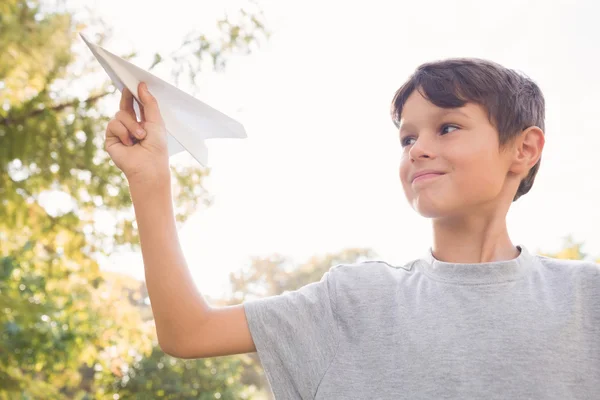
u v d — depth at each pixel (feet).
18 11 15.84
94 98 16.67
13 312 16.66
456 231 4.05
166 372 37.58
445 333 3.66
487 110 4.01
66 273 19.54
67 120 16.53
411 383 3.57
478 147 3.94
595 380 3.56
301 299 3.97
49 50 16.07
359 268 4.16
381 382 3.63
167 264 3.80
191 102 3.88
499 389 3.47
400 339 3.71
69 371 24.82
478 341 3.60
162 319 3.79
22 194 16.75
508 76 4.22
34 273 21.07
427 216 3.97
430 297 3.84
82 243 18.06
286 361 3.81
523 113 4.16
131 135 3.93
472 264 3.88
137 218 3.86
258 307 3.91
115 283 23.40
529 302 3.74
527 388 3.47
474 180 3.91
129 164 3.84
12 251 19.33
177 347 3.81
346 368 3.73
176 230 3.92
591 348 3.64
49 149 16.25
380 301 3.91
